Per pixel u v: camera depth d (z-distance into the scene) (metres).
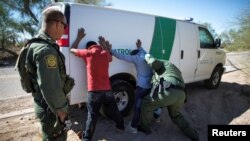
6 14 16.91
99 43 4.38
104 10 4.46
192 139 4.21
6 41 17.45
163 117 5.27
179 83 4.11
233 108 6.02
